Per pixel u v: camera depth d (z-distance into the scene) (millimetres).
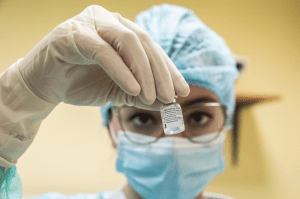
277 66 2170
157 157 1004
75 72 658
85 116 2012
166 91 599
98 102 706
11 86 649
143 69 585
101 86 689
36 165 1963
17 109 648
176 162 991
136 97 683
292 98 2141
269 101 2129
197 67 973
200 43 1010
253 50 2182
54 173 1950
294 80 2158
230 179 2084
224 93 1047
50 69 627
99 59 577
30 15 1928
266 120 2164
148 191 1058
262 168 2105
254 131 2143
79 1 1966
